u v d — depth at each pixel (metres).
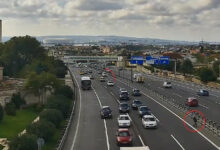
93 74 173.62
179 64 177.62
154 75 172.00
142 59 123.94
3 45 128.75
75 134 44.03
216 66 149.62
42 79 77.06
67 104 58.38
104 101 76.12
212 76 127.19
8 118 58.91
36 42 126.75
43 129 39.56
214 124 45.91
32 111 69.38
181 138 40.28
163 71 177.88
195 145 36.84
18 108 69.31
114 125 49.72
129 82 127.62
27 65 108.00
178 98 81.25
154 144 37.53
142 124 48.84
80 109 65.25
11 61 115.19
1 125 52.75
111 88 105.19
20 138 33.69
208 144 37.25
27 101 75.38
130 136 37.88
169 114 57.59
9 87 72.69
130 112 60.91
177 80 140.50
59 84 80.06
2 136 45.59
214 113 59.38
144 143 38.03
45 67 108.19
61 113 51.03
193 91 98.88
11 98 68.88
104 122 52.19
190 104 68.06
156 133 43.28
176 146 36.47
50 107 55.84
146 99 78.12
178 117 54.66
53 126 41.47
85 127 48.56
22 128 51.75
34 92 75.94
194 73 160.12
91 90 99.19
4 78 93.00
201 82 129.38
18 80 90.44
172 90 100.69
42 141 26.27
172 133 43.06
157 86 113.31
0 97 64.94
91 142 39.50
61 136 40.69
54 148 36.88
